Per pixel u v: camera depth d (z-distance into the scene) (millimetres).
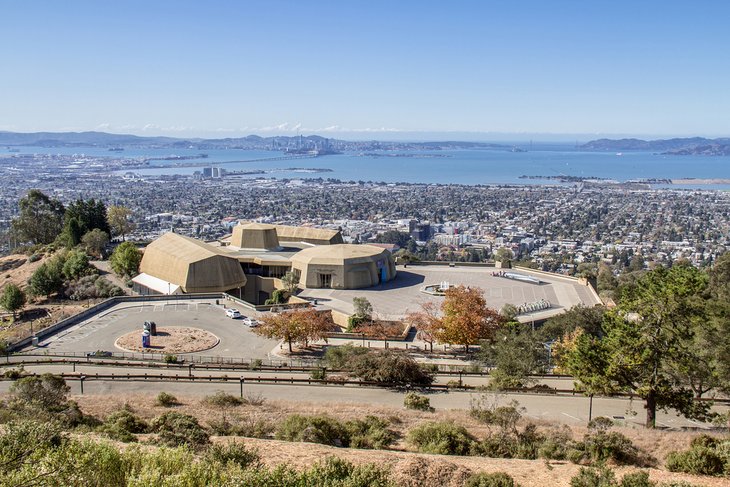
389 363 60219
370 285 110875
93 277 114312
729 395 56094
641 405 55188
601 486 27812
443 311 81188
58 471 22484
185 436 35031
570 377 64188
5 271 133000
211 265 104438
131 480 22266
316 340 78750
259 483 23734
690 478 31625
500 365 63688
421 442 38312
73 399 50219
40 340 78625
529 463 33812
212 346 76500
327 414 46656
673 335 45750
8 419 37812
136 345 76062
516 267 133250
